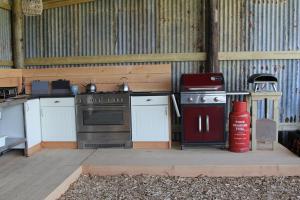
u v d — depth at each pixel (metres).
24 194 3.36
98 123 5.21
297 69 5.59
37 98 5.19
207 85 4.96
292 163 4.20
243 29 5.56
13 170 4.18
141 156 4.70
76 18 5.82
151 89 5.67
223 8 5.56
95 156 4.75
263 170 4.14
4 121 4.84
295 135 5.39
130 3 5.70
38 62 5.93
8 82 5.45
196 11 5.60
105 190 3.77
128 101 5.12
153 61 5.73
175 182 4.00
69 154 4.91
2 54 5.52
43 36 5.92
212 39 5.46
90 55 5.84
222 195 3.58
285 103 5.64
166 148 5.14
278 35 5.54
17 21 5.74
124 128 5.17
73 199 3.53
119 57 5.75
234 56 5.56
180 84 5.12
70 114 5.24
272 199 3.45
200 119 4.98
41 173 4.04
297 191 3.64
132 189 3.79
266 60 5.58
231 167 4.15
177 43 5.68
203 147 5.14
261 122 4.87
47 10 5.87
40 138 5.28
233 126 4.81
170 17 5.66
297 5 5.49
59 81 5.68
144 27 5.71
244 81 5.63
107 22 5.77
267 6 5.52
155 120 5.12
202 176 4.18
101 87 5.75
